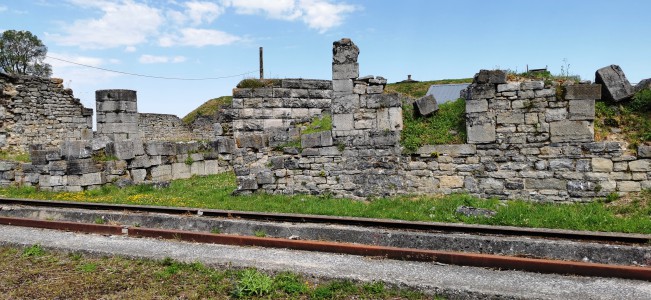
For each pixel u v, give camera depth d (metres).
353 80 10.69
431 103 10.55
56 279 5.58
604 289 5.05
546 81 9.27
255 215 8.46
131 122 16.62
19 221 8.43
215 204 9.98
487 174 9.62
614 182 8.79
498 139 9.52
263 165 11.60
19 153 17.00
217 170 16.89
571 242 6.44
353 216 8.54
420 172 10.14
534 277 5.46
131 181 13.23
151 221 8.48
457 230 7.28
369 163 10.54
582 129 8.99
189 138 32.12
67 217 9.09
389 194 10.34
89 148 12.76
